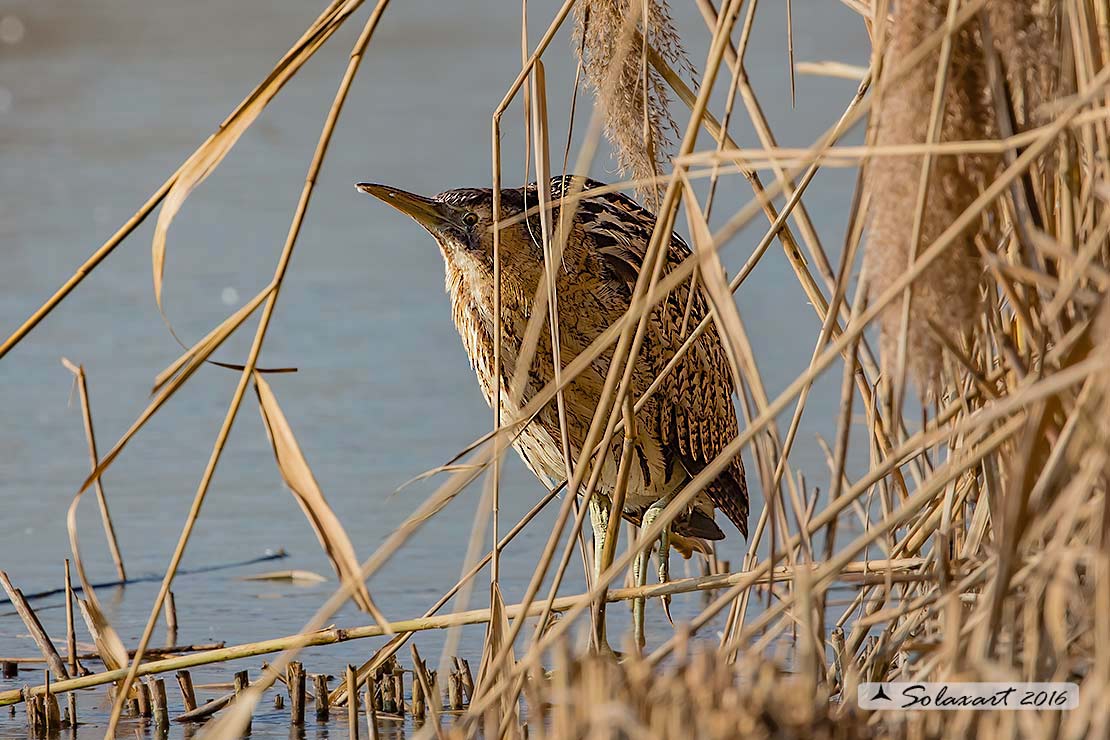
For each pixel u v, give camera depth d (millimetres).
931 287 5789
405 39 38250
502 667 6773
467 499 12703
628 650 6020
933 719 5766
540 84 7082
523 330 9969
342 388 15508
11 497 12531
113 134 28047
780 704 5477
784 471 6992
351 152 26203
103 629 7688
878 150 5609
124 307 18375
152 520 12031
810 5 40594
